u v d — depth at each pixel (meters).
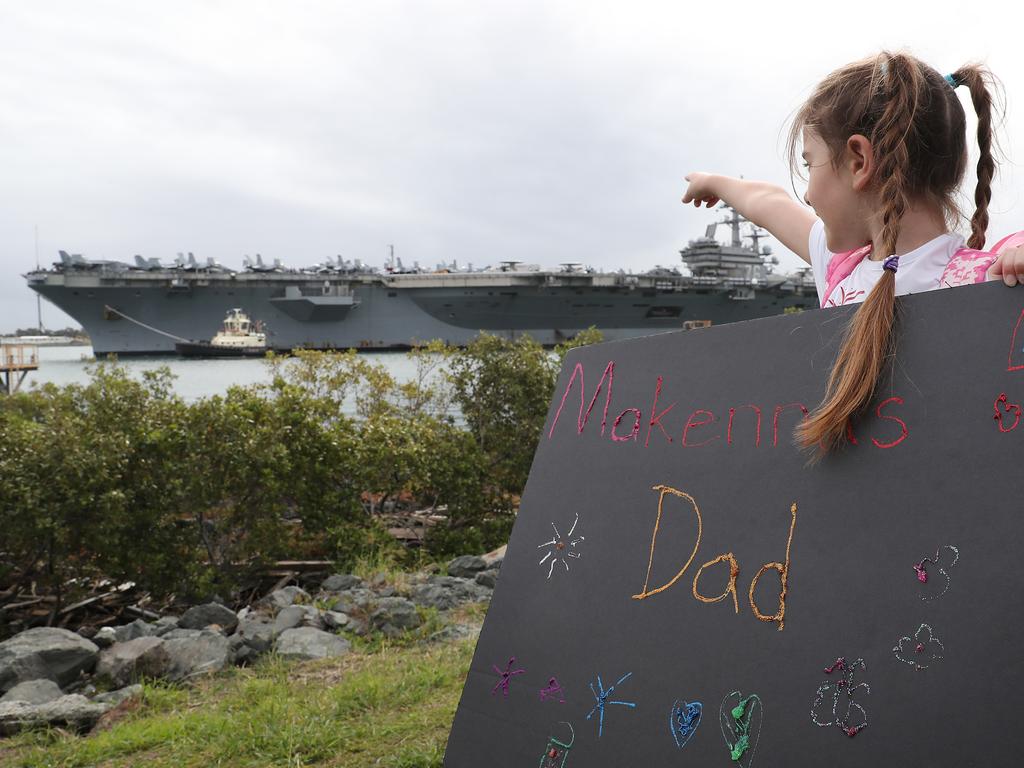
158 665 5.77
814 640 1.22
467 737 1.73
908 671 1.10
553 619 1.67
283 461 9.91
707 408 1.54
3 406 14.24
